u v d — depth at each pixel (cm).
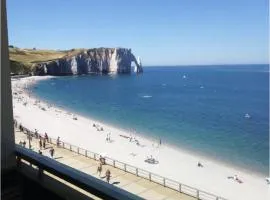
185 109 7356
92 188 287
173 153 3356
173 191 1184
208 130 4928
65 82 14775
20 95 8525
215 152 3556
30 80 14038
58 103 8025
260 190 2362
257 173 2814
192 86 13725
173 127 5103
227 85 14138
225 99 9431
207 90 12112
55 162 372
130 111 6950
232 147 3850
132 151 3247
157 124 5334
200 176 2609
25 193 414
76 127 4584
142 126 5103
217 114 6650
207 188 2334
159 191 1182
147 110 7131
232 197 2195
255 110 7312
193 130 4894
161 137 4281
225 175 2697
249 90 12038
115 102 8619
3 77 387
